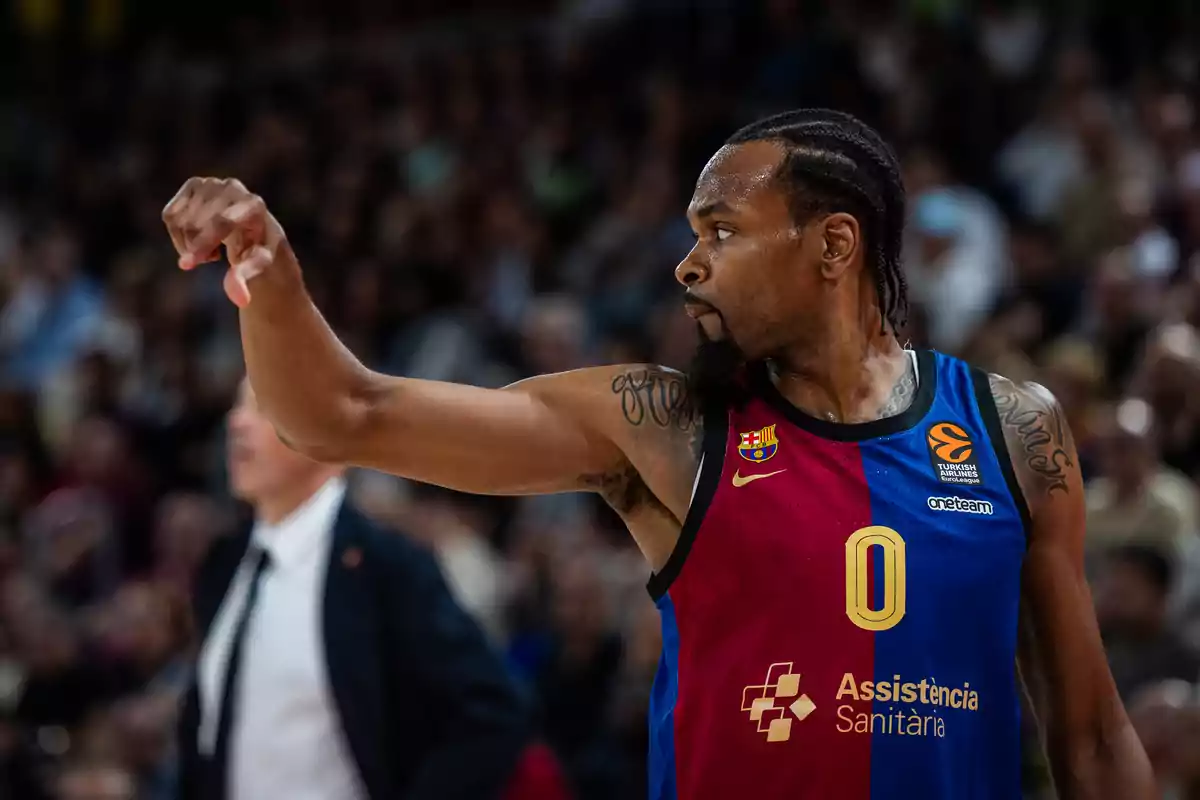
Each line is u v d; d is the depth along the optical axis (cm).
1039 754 1583
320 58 4134
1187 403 1981
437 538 2258
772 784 704
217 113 4159
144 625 2273
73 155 4284
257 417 1256
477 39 3928
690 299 758
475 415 730
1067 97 2781
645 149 3234
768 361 774
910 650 710
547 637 2117
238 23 4353
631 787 1861
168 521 2639
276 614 1233
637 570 2153
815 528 716
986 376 780
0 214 4166
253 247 670
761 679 709
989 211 2709
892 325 776
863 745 701
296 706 1213
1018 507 745
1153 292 2284
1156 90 2816
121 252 3938
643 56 3478
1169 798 1370
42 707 2244
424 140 3644
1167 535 1833
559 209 3244
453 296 3166
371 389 715
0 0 4594
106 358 3228
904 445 742
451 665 1215
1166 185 2628
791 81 3020
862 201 757
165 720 1966
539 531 2273
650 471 746
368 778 1202
